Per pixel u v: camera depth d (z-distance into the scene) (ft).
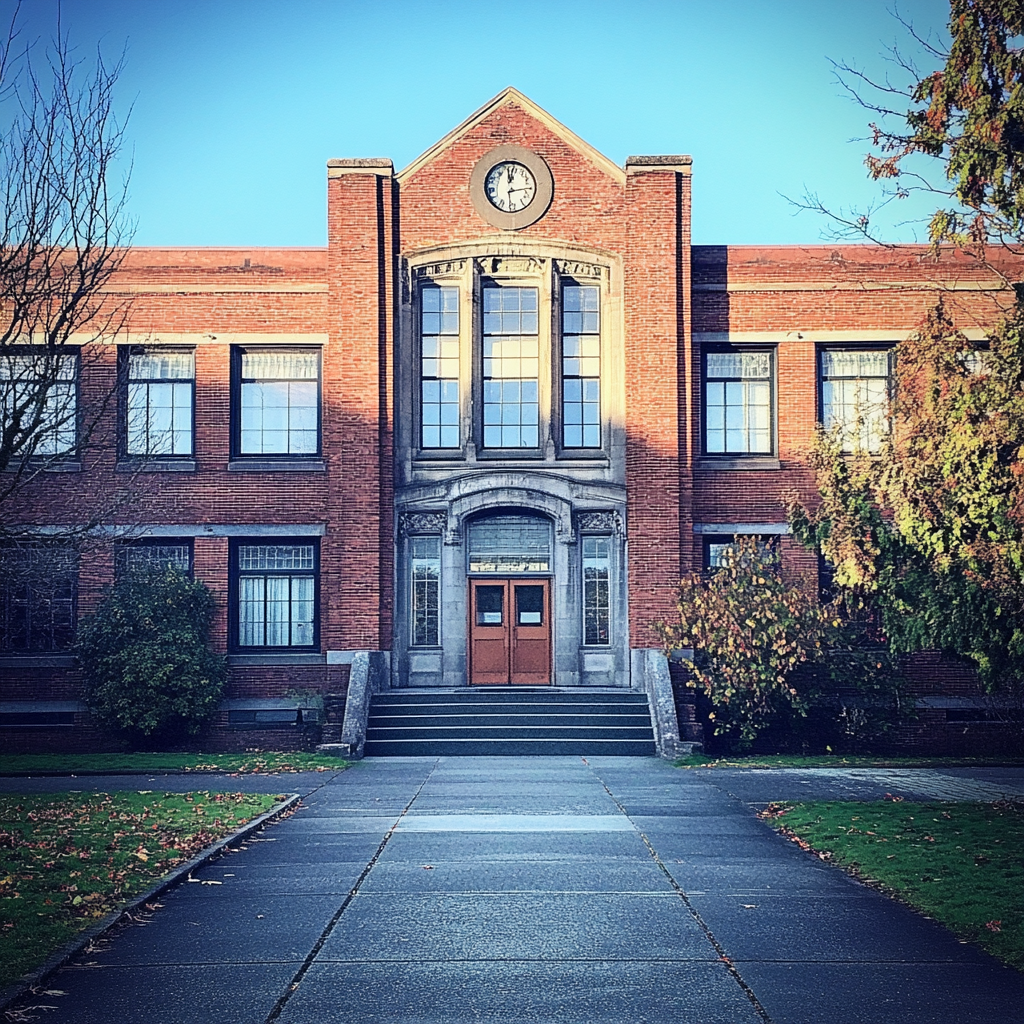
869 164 52.65
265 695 96.02
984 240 50.80
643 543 95.09
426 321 99.35
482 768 77.41
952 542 53.16
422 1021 25.39
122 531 95.14
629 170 97.14
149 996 27.20
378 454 95.91
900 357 57.21
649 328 96.02
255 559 98.17
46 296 50.62
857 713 89.56
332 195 97.04
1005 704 90.07
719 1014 25.84
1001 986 28.02
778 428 97.45
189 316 97.71
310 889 38.93
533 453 97.96
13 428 46.62
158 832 48.83
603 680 97.40
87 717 94.73
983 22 47.88
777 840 48.98
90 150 54.13
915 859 43.11
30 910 34.40
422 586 98.58
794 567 96.58
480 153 98.27
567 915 35.27
